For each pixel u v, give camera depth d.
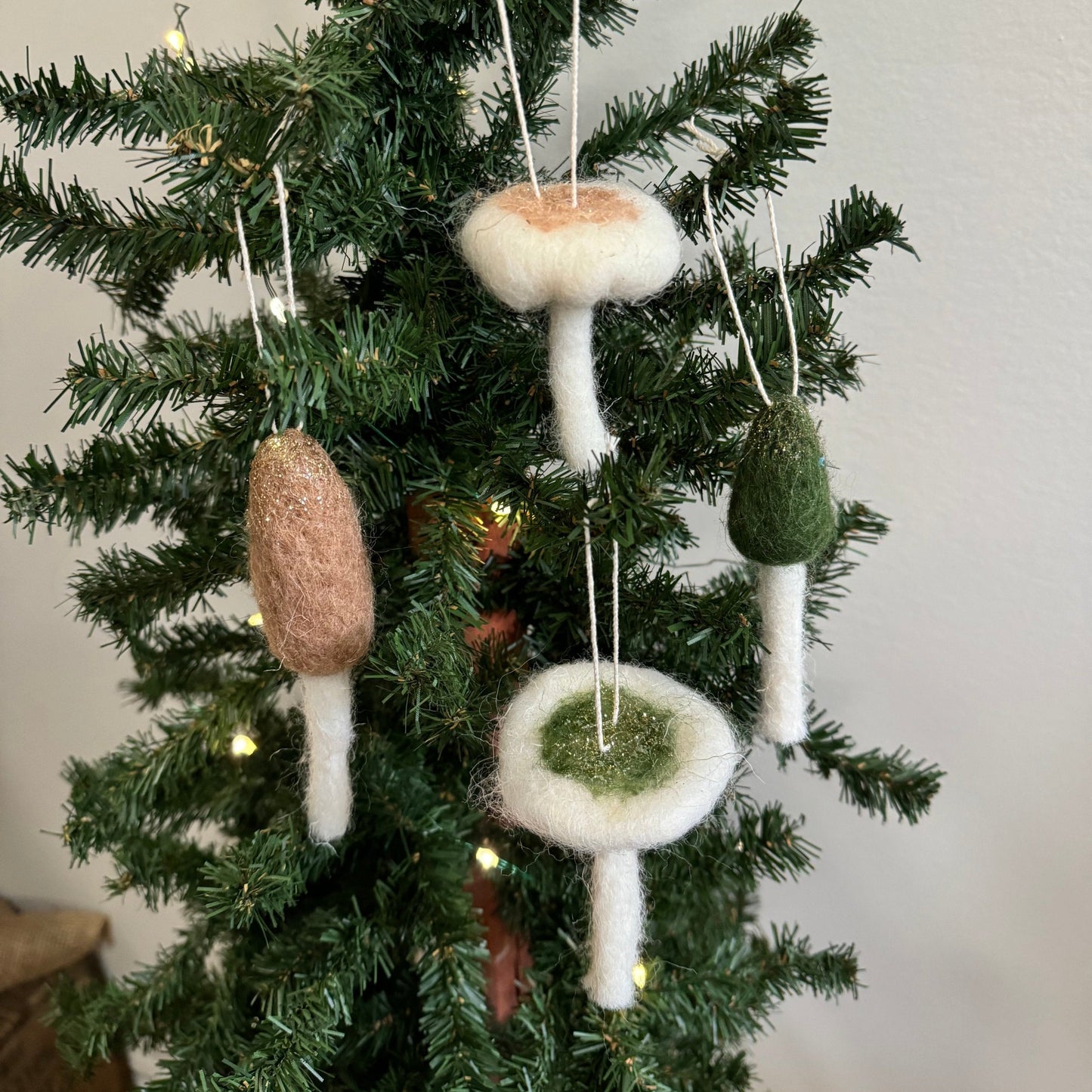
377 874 0.45
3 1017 0.68
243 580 0.40
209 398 0.32
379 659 0.34
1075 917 0.55
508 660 0.40
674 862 0.43
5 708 0.71
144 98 0.32
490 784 0.35
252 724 0.46
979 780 0.54
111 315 0.54
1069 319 0.44
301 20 0.47
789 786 0.59
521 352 0.35
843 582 0.53
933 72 0.42
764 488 0.30
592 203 0.31
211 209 0.29
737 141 0.33
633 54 0.45
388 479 0.37
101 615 0.42
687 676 0.39
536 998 0.41
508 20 0.33
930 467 0.49
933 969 0.60
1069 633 0.49
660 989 0.42
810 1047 0.67
